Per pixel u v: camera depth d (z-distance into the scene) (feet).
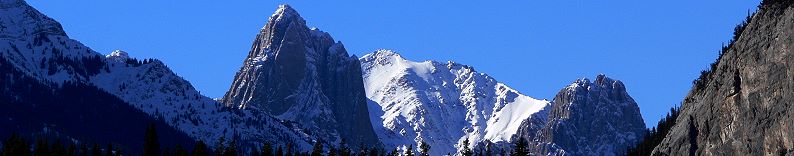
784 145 575.79
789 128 572.51
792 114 572.10
